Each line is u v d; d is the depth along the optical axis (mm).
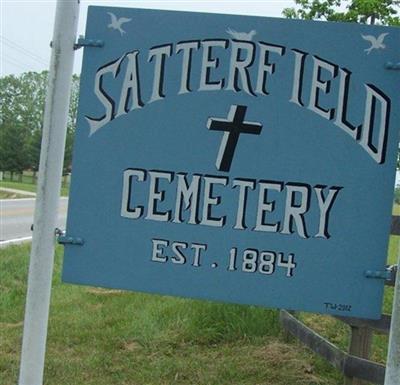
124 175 3242
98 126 3254
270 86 3170
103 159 3252
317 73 3152
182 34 3207
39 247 3139
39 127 73688
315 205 3152
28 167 68500
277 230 3164
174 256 3213
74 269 3252
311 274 3150
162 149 3223
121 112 3242
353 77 3135
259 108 3174
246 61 3180
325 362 5090
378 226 3125
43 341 3152
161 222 3221
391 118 3117
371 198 3131
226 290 3186
